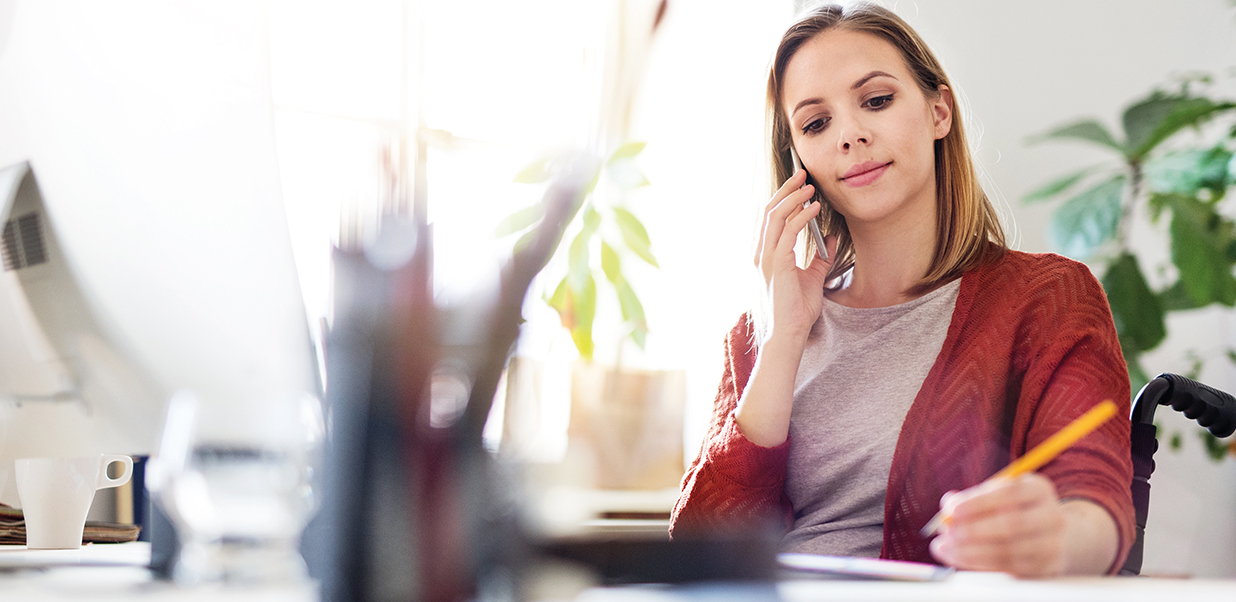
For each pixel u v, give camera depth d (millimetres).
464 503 323
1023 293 1053
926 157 1130
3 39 606
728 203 2555
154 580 490
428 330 319
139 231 608
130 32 597
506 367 327
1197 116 1858
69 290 633
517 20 2230
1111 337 992
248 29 588
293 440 534
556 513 381
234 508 550
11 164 623
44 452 671
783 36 1211
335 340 326
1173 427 2010
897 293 1174
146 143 600
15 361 661
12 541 847
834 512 1062
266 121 591
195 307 599
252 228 594
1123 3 2205
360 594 314
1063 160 2229
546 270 344
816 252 1228
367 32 2146
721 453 1066
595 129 354
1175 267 1901
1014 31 2316
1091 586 459
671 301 2514
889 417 1069
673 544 410
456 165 2170
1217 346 2037
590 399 1993
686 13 2525
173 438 564
